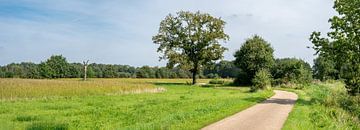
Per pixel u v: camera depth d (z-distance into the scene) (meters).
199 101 34.22
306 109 27.73
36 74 121.88
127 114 23.47
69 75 129.88
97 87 47.16
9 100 33.53
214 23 86.81
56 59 127.44
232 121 20.61
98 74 140.38
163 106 28.92
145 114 23.31
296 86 71.06
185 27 87.56
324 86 58.50
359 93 37.28
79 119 21.02
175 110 25.45
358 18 35.81
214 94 48.66
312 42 38.81
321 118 22.89
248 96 41.66
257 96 41.19
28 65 146.38
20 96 35.84
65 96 39.88
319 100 36.97
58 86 43.84
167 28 87.94
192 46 87.25
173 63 86.81
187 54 88.06
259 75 58.72
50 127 17.23
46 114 23.53
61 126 17.50
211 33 85.44
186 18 87.12
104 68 150.88
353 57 35.94
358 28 35.84
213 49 86.44
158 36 88.12
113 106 29.50
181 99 37.97
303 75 77.88
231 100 33.91
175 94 48.25
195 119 20.16
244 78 85.25
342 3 36.44
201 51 85.56
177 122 18.77
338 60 37.66
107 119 21.00
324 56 38.53
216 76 143.00
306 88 64.31
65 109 26.94
